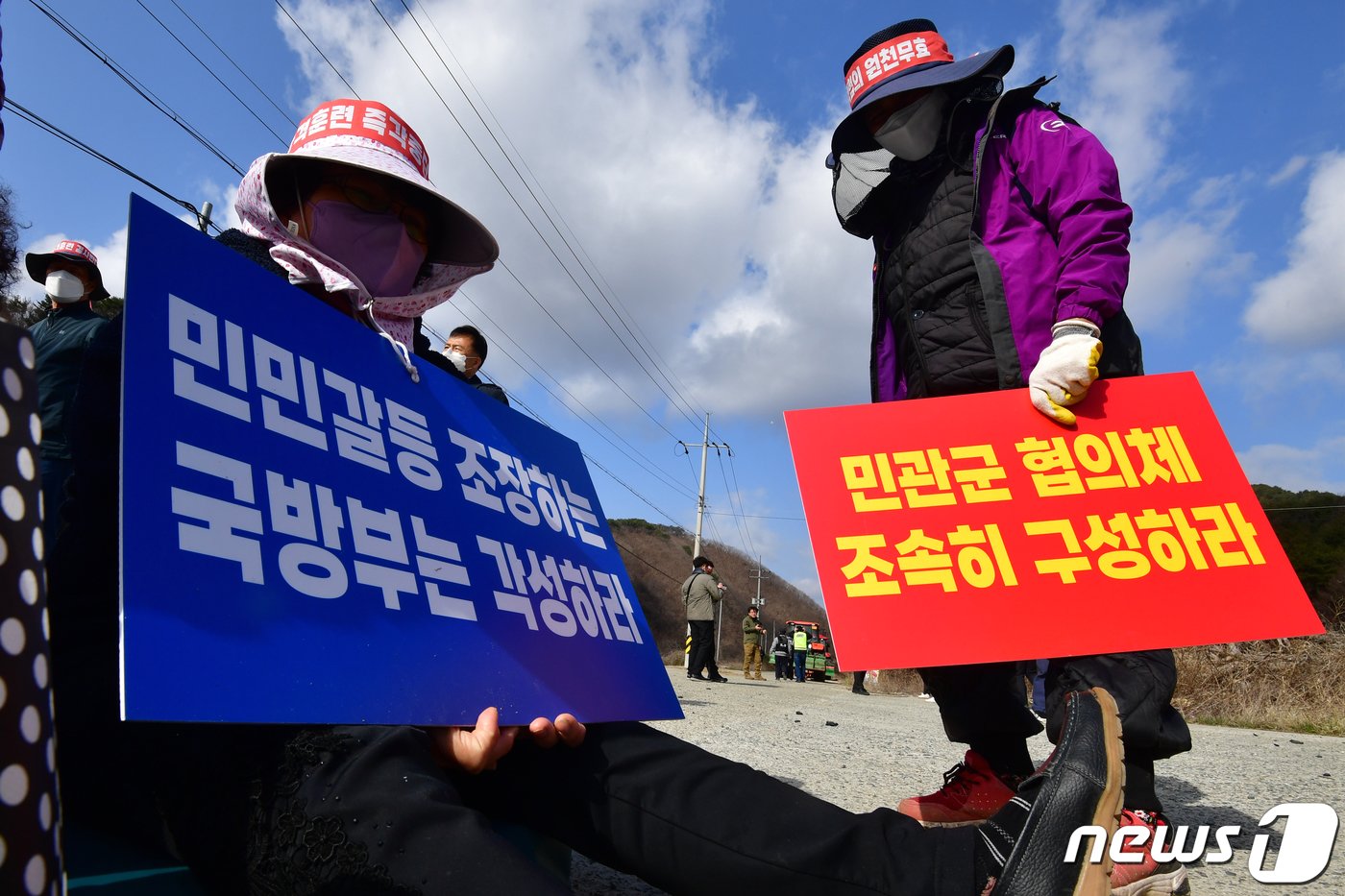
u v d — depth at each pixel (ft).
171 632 2.49
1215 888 5.09
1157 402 5.12
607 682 4.08
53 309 9.82
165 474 2.73
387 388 4.07
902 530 4.85
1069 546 4.79
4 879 1.26
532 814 3.50
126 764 2.96
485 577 3.85
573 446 5.61
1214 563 4.73
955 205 5.59
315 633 2.91
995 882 3.01
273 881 2.58
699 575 36.86
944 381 5.55
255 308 3.49
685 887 3.26
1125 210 5.04
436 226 5.19
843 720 16.84
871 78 5.85
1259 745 14.88
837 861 3.10
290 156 4.26
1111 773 3.11
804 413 5.23
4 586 1.33
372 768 2.67
